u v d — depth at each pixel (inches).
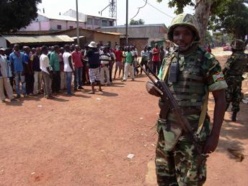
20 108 307.6
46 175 161.0
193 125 90.4
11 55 350.3
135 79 558.6
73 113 287.9
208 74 87.7
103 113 289.1
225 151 190.9
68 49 391.9
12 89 379.6
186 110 90.1
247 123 249.0
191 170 90.7
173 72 91.7
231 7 1366.9
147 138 217.2
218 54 1690.5
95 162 176.1
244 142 206.2
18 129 237.8
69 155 186.2
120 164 173.2
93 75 393.4
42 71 350.9
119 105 326.0
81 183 151.9
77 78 417.7
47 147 199.8
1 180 155.8
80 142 208.7
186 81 89.9
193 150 90.3
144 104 333.7
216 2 373.1
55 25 1887.3
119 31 1710.1
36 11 1225.4
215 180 154.0
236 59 239.9
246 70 256.1
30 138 217.0
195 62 89.4
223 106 88.1
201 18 276.4
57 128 240.4
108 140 212.7
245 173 161.8
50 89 360.2
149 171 163.9
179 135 91.6
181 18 88.6
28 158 182.2
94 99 355.3
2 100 337.4
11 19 1148.5
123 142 208.7
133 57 524.4
